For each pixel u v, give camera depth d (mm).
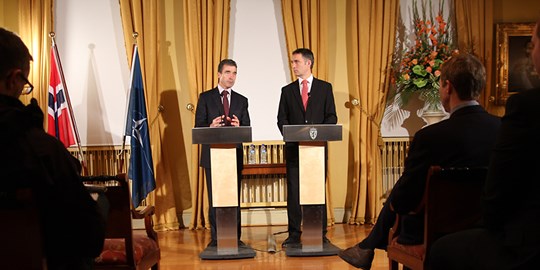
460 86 2703
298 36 6531
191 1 6465
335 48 6770
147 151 6293
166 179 6633
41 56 6484
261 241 5828
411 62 6305
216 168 4941
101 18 6652
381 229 3367
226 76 5246
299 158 4949
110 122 6703
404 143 6781
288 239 5430
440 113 6328
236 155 4977
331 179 6801
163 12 6684
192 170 6621
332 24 6766
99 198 2330
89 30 6652
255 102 6754
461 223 2670
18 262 2002
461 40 6688
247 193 6727
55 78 6188
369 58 6598
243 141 4688
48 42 6527
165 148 6648
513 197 1884
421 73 6234
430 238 2680
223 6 6523
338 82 6777
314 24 6531
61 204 1892
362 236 6016
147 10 6504
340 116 6777
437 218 2666
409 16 6754
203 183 6602
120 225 3094
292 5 6539
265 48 6727
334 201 6820
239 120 5316
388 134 6762
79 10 6637
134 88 6273
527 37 6750
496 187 1898
